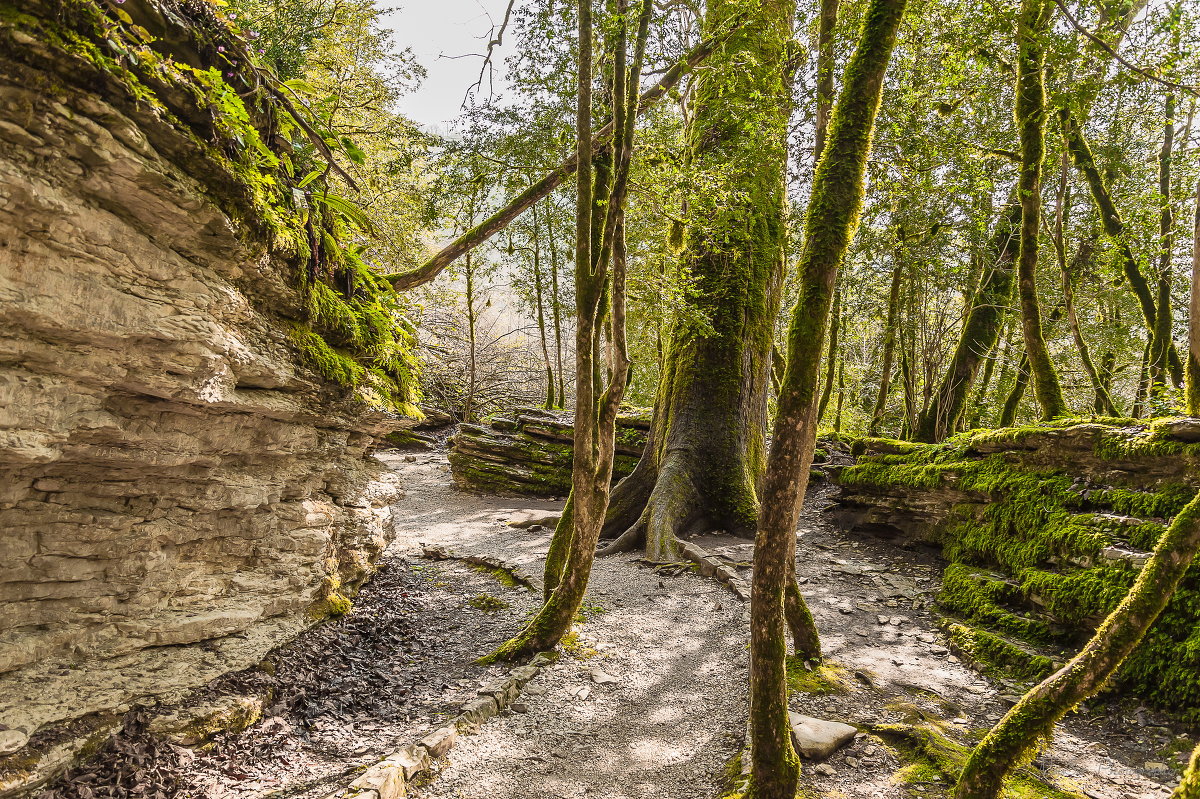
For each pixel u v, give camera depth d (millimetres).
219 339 3645
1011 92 8766
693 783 3793
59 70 2666
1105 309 13484
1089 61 6973
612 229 5188
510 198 8164
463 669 5129
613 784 3773
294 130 4879
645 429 13484
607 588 7254
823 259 3215
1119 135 9375
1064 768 3842
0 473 3039
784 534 3252
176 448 3734
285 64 6480
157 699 3545
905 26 6855
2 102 2537
